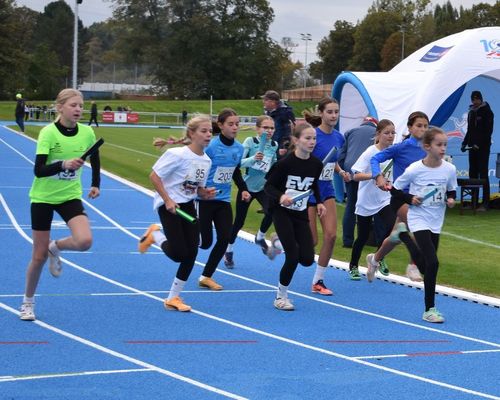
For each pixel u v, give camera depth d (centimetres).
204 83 8888
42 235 684
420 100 1539
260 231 998
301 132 764
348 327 736
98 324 708
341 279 967
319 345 667
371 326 743
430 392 553
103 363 592
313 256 781
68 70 9581
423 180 765
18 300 788
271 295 865
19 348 621
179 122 6375
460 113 1794
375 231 1166
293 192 773
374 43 10612
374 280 966
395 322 763
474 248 1226
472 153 1656
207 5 8900
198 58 8912
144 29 8956
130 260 1035
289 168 766
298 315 775
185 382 555
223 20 8925
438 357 645
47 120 5859
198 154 758
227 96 8994
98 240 1189
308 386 556
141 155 2972
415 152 859
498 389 566
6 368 570
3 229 1247
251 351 641
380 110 1574
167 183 759
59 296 814
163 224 762
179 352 629
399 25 10581
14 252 1059
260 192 988
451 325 759
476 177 1661
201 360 609
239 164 873
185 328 706
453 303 860
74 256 1048
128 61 9281
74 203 691
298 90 8950
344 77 1683
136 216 1462
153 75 9456
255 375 577
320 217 841
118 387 538
